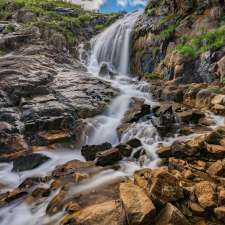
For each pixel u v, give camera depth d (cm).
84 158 1029
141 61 2083
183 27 1872
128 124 1227
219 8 1750
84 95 1441
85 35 2675
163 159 872
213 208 571
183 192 611
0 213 734
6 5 3033
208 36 1612
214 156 813
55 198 709
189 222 541
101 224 545
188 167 762
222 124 1098
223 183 671
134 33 2236
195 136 993
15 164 1002
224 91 1305
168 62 1739
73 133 1216
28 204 746
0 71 1471
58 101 1362
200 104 1325
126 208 538
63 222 595
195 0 1908
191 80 1558
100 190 723
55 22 2553
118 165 884
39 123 1208
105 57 2397
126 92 1617
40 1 3434
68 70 1778
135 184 676
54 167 990
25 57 1784
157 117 1216
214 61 1481
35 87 1407
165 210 549
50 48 2055
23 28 2305
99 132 1235
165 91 1500
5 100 1321
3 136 1162
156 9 2220
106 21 2916
